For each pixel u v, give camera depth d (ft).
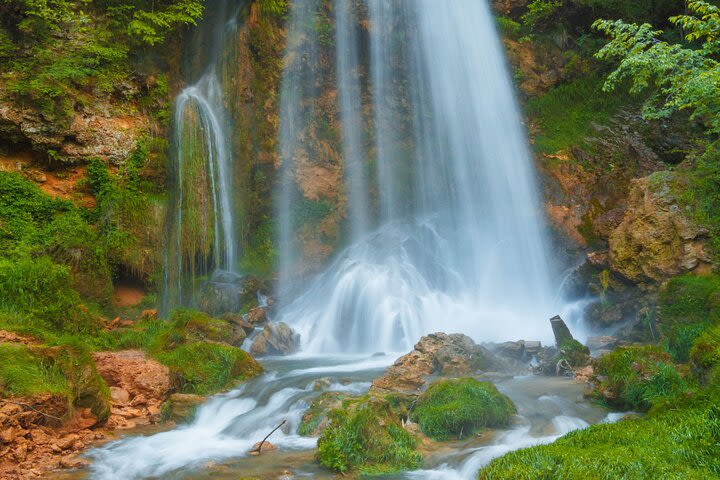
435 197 73.97
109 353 37.68
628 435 22.44
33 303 38.32
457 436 27.53
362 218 70.49
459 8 80.38
